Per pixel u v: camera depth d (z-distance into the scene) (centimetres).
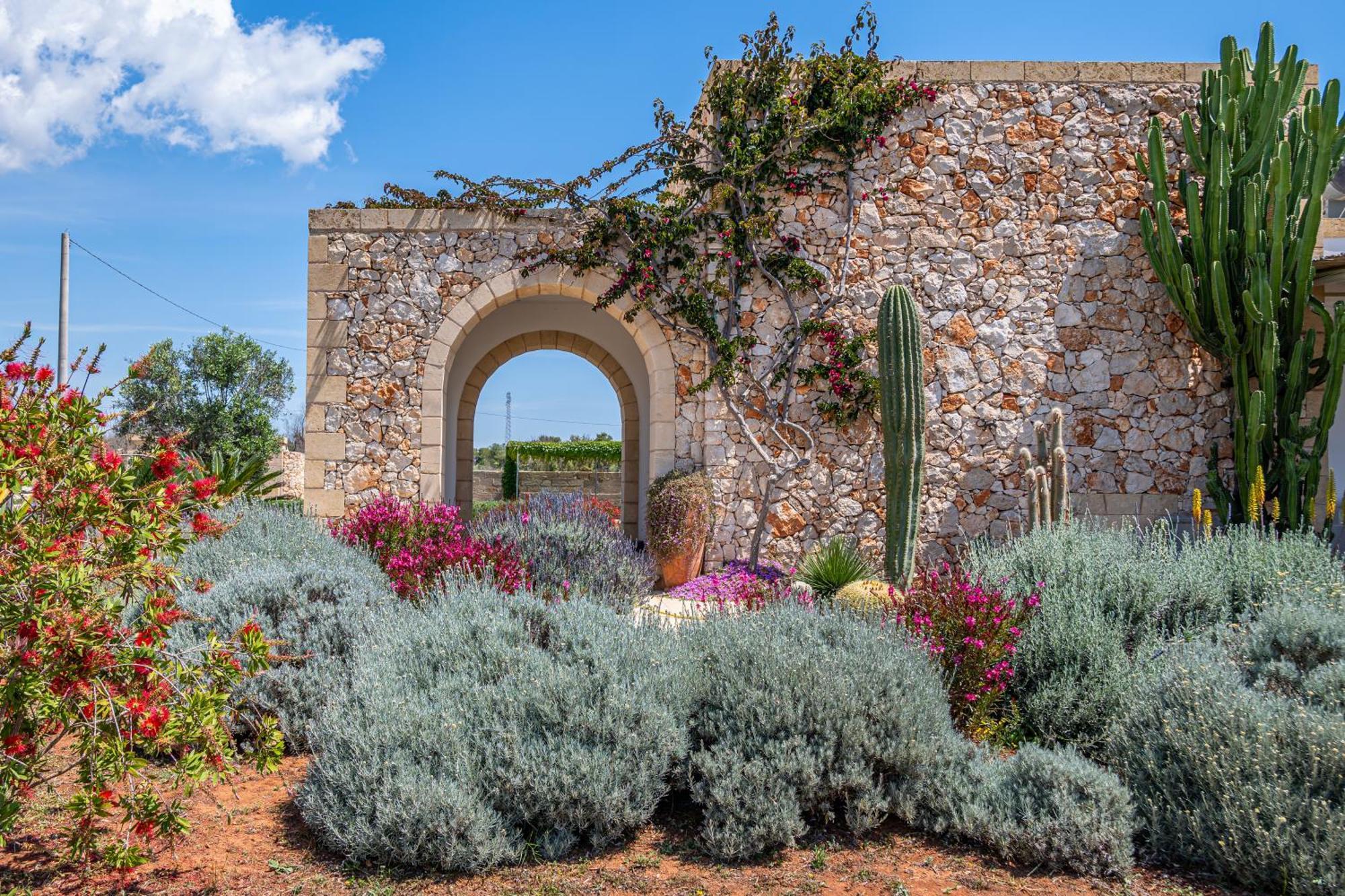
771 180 930
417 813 304
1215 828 324
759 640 389
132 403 1528
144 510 290
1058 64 941
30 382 290
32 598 260
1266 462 863
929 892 301
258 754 330
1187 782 346
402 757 326
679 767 354
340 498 944
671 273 959
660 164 941
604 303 941
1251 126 869
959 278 934
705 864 317
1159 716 373
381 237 959
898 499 816
